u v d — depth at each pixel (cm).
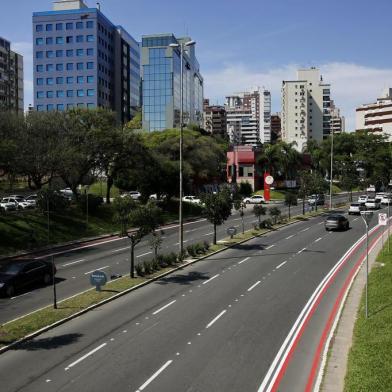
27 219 4172
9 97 13275
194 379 1300
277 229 4741
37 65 12250
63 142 4888
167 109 11919
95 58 11994
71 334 1675
